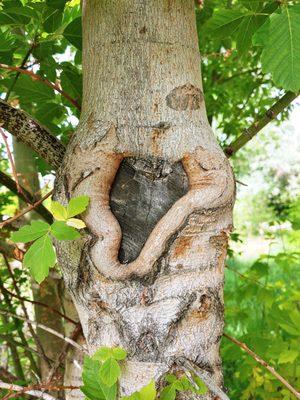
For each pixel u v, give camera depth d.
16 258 0.83
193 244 0.47
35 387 0.54
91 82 0.51
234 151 0.69
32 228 0.42
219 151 0.49
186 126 0.48
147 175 0.47
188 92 0.49
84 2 0.54
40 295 1.06
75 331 0.76
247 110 1.48
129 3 0.50
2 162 1.51
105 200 0.47
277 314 0.94
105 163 0.47
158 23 0.50
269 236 1.40
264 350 1.00
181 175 0.47
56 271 0.89
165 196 0.47
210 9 1.00
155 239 0.46
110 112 0.49
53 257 0.41
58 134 0.84
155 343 0.46
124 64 0.49
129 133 0.48
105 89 0.49
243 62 1.26
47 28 0.67
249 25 0.53
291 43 0.42
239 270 2.59
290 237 1.56
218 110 1.55
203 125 0.50
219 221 0.48
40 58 0.74
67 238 0.41
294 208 1.45
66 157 0.50
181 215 0.46
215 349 0.50
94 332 0.49
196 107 0.50
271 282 2.00
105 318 0.48
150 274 0.46
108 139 0.48
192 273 0.47
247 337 1.04
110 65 0.50
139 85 0.49
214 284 0.48
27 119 0.56
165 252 0.46
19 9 0.63
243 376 1.02
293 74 0.42
